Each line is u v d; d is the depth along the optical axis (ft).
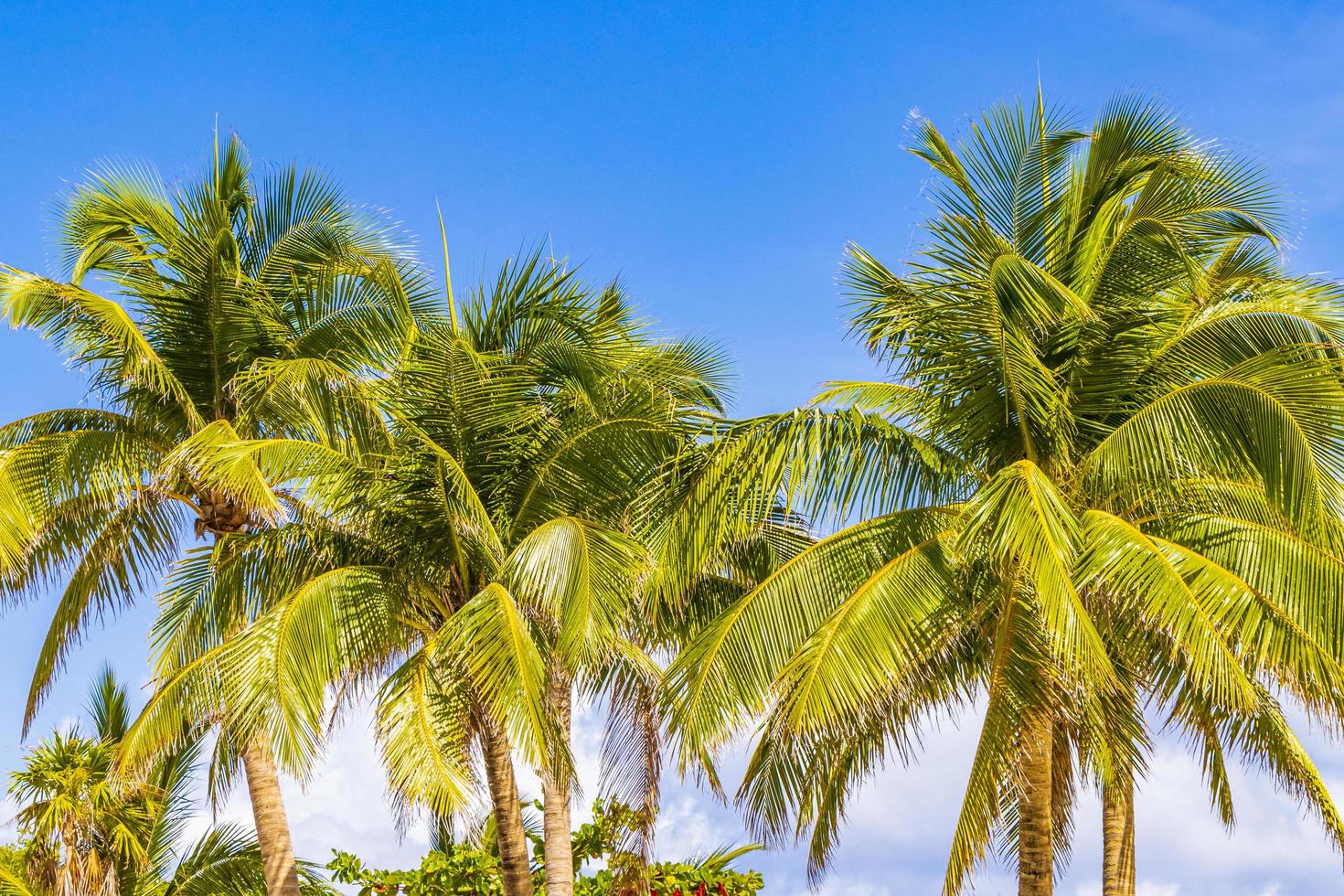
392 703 46.80
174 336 53.52
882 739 44.14
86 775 62.44
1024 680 40.34
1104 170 45.80
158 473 49.80
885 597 40.93
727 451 44.27
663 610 53.62
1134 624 42.60
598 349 54.54
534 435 51.16
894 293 45.75
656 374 56.44
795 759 42.47
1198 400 40.45
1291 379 38.75
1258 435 39.17
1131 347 43.29
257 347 53.98
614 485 50.37
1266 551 40.91
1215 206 44.47
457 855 60.85
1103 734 41.70
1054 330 42.98
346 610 46.29
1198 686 44.78
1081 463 43.52
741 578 54.39
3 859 64.75
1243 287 47.83
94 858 61.31
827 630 40.42
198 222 55.72
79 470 50.11
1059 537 36.40
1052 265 45.62
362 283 55.06
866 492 43.96
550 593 44.09
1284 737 44.88
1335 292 40.93
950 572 41.75
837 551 43.45
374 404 50.14
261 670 42.75
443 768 48.47
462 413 49.73
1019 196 46.21
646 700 54.54
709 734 41.27
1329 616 38.83
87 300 48.88
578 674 49.42
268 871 50.21
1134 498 43.78
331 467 47.06
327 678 44.14
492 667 42.68
